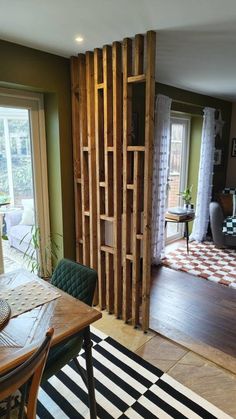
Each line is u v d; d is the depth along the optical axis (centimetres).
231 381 193
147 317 242
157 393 183
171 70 296
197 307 288
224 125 514
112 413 169
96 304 282
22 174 276
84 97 251
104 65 224
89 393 156
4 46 214
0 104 243
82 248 289
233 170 543
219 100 485
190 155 492
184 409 172
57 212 284
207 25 187
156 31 197
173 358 214
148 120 205
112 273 263
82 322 137
